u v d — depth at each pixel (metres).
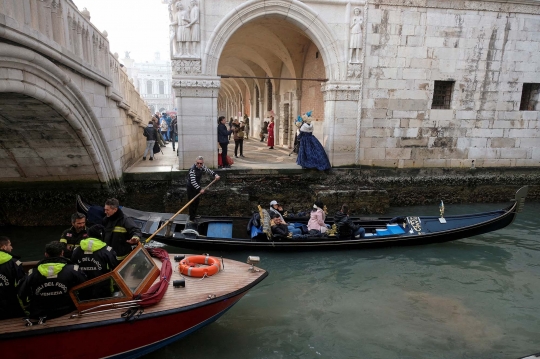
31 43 4.90
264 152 14.88
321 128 12.83
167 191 9.43
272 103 19.55
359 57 10.57
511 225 9.48
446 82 11.45
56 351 3.61
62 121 6.84
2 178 8.89
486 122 11.68
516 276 6.67
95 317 3.73
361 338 4.86
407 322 5.24
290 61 14.70
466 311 5.54
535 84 11.88
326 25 10.25
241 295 4.66
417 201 11.58
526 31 11.34
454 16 10.87
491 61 11.34
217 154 10.26
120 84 10.33
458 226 7.84
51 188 9.15
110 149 8.87
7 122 6.70
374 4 10.40
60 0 5.98
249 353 4.52
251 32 13.91
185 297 4.27
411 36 10.77
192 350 4.56
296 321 5.21
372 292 6.06
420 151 11.48
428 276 6.63
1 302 3.54
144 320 3.89
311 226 7.67
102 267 3.87
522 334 4.99
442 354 4.57
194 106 9.84
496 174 11.98
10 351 3.47
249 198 9.92
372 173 11.23
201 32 9.55
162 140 17.52
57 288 3.63
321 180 10.82
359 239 7.38
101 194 9.24
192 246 7.04
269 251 7.26
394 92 11.01
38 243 8.09
